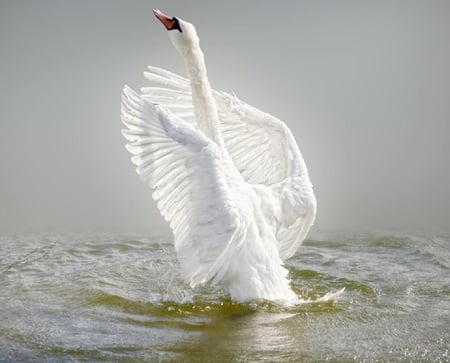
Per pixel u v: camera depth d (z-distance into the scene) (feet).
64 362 26.03
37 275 38.22
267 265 33.60
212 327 30.09
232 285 33.30
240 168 39.04
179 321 30.86
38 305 32.78
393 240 47.16
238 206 32.42
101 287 35.63
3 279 37.32
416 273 38.93
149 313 31.94
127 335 28.91
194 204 30.96
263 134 38.52
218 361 26.16
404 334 29.04
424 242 46.57
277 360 26.30
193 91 37.93
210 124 37.73
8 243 46.50
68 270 39.22
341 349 27.40
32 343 27.86
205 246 30.76
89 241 47.09
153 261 41.34
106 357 26.53
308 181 36.55
